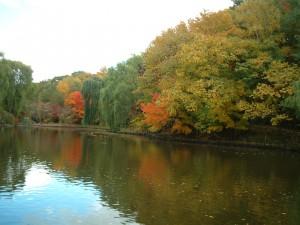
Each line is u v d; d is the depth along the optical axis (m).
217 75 49.72
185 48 50.59
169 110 52.62
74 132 85.50
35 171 30.12
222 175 29.30
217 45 48.97
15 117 86.94
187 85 50.75
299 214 19.50
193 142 56.28
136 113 78.94
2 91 77.69
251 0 52.09
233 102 49.44
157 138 64.12
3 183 25.61
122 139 63.94
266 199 22.36
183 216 19.03
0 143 51.56
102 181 26.80
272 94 43.44
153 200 21.88
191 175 29.36
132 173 29.98
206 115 50.03
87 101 99.00
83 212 19.55
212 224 17.88
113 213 19.42
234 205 20.98
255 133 49.69
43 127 109.75
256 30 49.25
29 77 83.56
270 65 45.41
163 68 57.25
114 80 84.69
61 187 24.80
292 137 45.84
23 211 19.58
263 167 33.12
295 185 26.08
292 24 46.72
